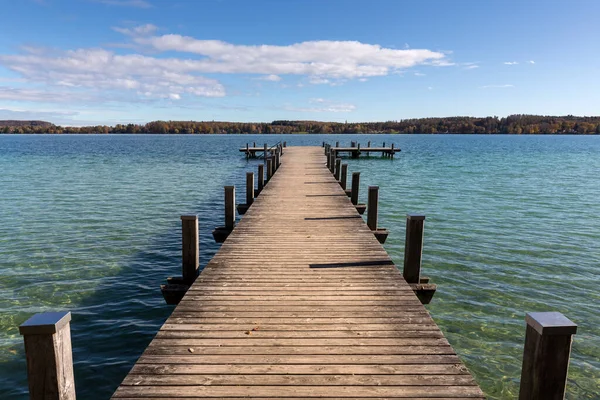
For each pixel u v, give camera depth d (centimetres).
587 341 634
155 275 888
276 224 888
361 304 479
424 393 312
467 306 745
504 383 534
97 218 1419
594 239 1176
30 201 1734
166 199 1822
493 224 1353
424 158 4372
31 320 259
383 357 362
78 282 841
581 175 2805
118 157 4466
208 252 1085
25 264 939
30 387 260
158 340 391
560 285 840
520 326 675
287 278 563
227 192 934
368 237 781
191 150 5984
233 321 433
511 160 4159
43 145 7881
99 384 526
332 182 1555
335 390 315
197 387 318
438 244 1116
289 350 373
